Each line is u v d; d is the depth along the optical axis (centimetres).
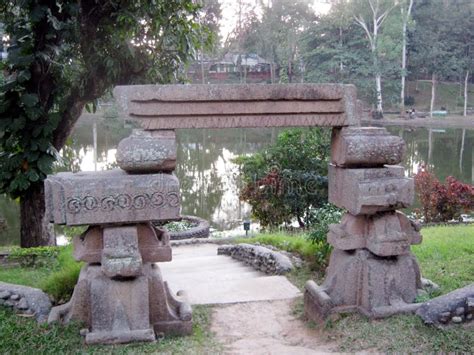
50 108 809
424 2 3284
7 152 757
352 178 446
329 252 646
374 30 2803
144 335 413
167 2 764
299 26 2998
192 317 485
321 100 444
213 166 2069
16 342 396
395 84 3288
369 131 452
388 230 451
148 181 412
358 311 459
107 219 409
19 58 706
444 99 3941
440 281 532
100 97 865
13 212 1455
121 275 410
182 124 426
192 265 780
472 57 3394
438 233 816
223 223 1364
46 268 625
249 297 563
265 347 420
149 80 803
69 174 430
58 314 436
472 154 2369
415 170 1927
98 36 768
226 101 428
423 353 378
